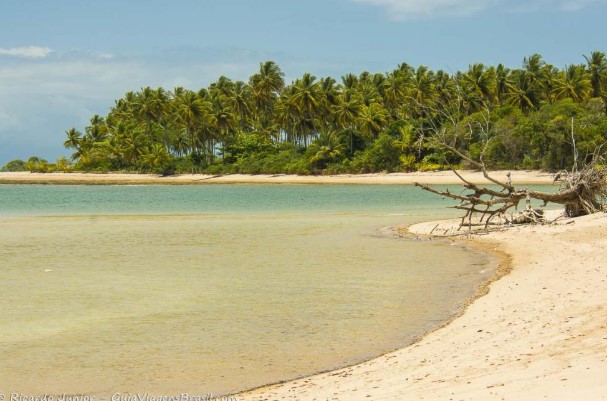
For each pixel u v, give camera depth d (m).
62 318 15.19
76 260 24.59
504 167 90.44
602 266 18.19
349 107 110.06
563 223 28.97
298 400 9.24
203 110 122.44
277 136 132.50
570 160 82.44
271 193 79.12
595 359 9.20
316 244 28.69
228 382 10.64
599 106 91.94
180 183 115.62
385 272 20.92
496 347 10.91
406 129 102.31
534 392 7.82
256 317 15.02
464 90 103.75
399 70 116.44
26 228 37.72
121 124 139.62
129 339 13.30
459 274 20.12
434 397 8.31
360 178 101.00
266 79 124.00
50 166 153.88
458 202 58.31
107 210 54.12
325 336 13.25
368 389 9.38
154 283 19.64
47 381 10.83
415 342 12.46
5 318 15.22
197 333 13.71
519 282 17.38
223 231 34.97
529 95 104.44
